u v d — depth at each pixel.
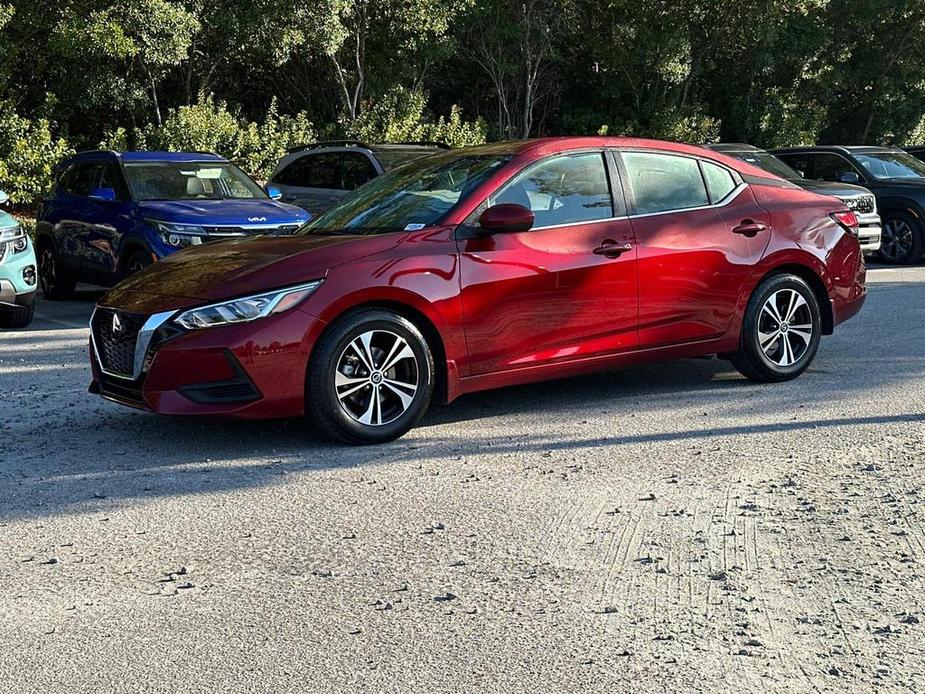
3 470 5.36
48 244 13.16
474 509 4.68
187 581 3.88
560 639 3.36
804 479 5.07
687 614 3.55
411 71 27.72
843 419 6.24
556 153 6.49
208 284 5.64
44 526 4.51
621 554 4.11
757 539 4.26
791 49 33.44
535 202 6.34
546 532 4.37
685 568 3.96
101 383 6.07
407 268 5.80
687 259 6.77
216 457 5.60
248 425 6.31
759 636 3.38
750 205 7.19
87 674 3.15
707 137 33.03
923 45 37.00
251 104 29.38
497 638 3.37
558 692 3.02
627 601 3.66
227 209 11.09
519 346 6.20
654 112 32.75
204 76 25.78
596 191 6.57
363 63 27.23
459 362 6.01
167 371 5.54
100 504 4.80
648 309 6.65
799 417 6.32
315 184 14.02
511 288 6.11
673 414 6.46
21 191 20.12
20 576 3.94
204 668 3.18
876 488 4.91
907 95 38.53
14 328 10.73
